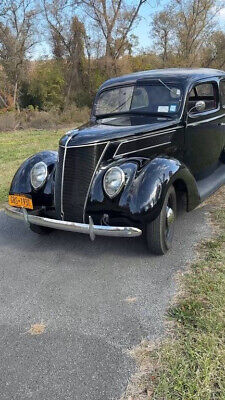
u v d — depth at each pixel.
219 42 37.78
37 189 4.14
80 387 2.40
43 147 12.68
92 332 2.91
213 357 2.54
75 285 3.59
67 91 32.38
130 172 3.71
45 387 2.42
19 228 5.05
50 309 3.23
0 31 29.03
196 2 36.31
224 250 4.08
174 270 3.75
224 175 5.78
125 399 2.29
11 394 2.38
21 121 24.44
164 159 3.96
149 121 4.54
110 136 3.87
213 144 5.62
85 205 3.79
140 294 3.38
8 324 3.06
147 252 4.16
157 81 4.89
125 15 31.14
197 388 2.30
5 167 8.99
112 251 4.24
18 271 3.90
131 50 33.56
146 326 2.94
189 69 5.54
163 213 3.82
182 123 4.67
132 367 2.54
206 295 3.26
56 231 4.87
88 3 30.39
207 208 5.45
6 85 29.83
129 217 3.60
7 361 2.66
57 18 31.08
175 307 3.13
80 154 3.80
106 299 3.33
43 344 2.81
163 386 2.33
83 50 32.38
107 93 5.19
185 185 4.18
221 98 5.80
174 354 2.60
